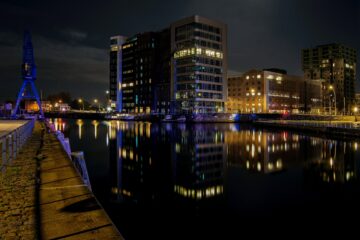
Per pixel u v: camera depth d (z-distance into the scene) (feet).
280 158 134.72
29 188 40.70
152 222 59.52
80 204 33.24
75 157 77.56
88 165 120.88
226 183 90.43
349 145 175.73
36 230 26.20
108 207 68.54
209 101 538.47
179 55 550.77
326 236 52.54
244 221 59.72
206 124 436.76
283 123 353.10
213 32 549.13
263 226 57.06
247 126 386.52
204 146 179.52
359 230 54.85
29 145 90.48
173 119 513.86
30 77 377.30
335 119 489.67
